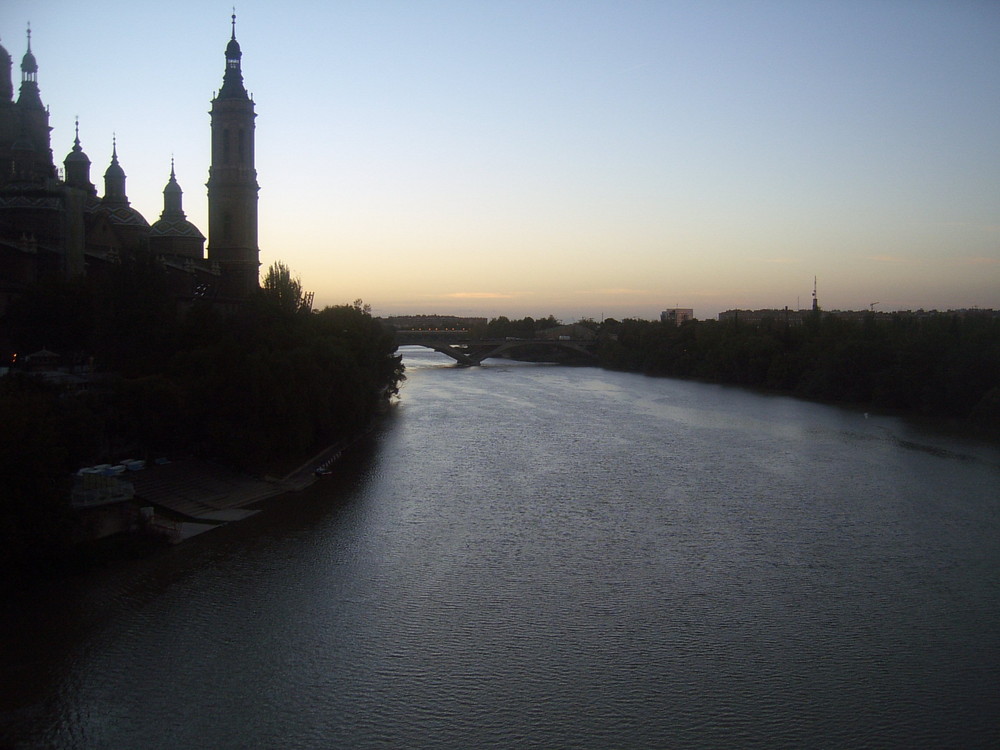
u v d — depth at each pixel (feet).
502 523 282.77
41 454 212.84
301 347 406.21
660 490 331.36
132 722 161.07
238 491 310.24
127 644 189.26
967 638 199.62
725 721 164.96
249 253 642.63
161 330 384.27
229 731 159.53
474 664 184.85
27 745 153.28
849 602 219.20
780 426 501.15
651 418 538.88
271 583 224.53
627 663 186.19
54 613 202.59
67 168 595.88
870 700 172.96
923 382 567.59
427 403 627.46
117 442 306.55
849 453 410.31
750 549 258.78
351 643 192.85
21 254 452.76
